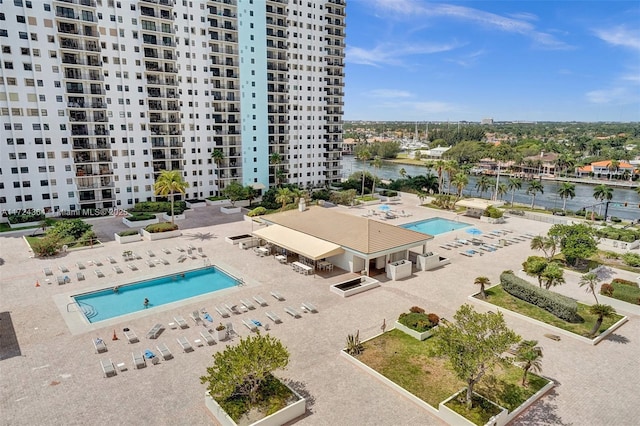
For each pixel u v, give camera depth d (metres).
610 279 41.09
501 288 38.41
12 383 23.33
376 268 43.84
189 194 79.50
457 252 50.69
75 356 26.25
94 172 68.69
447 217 72.06
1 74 59.16
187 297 37.22
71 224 52.66
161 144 74.69
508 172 157.00
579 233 43.19
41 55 61.69
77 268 42.88
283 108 90.75
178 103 75.19
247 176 85.44
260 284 38.97
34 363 25.41
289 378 24.14
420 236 45.22
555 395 22.98
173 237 55.59
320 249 41.81
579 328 30.52
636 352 27.66
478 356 20.12
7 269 42.34
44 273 41.03
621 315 33.03
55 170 65.25
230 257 47.06
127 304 35.47
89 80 65.81
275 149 89.88
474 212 74.25
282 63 89.19
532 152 180.25
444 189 113.00
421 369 24.92
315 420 20.64
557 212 75.56
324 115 97.38
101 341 27.31
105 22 66.56
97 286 38.22
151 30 70.81
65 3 62.19
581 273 42.00
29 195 63.62
